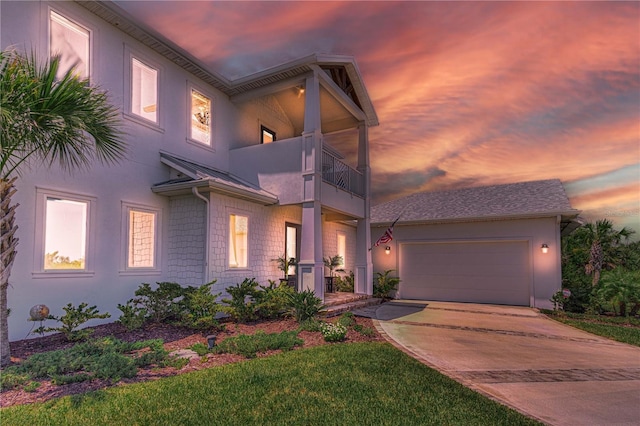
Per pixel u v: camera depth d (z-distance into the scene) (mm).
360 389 4266
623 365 5883
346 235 18203
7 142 4293
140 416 3371
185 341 6547
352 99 13688
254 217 10805
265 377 4578
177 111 10039
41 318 5832
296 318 8414
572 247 18000
